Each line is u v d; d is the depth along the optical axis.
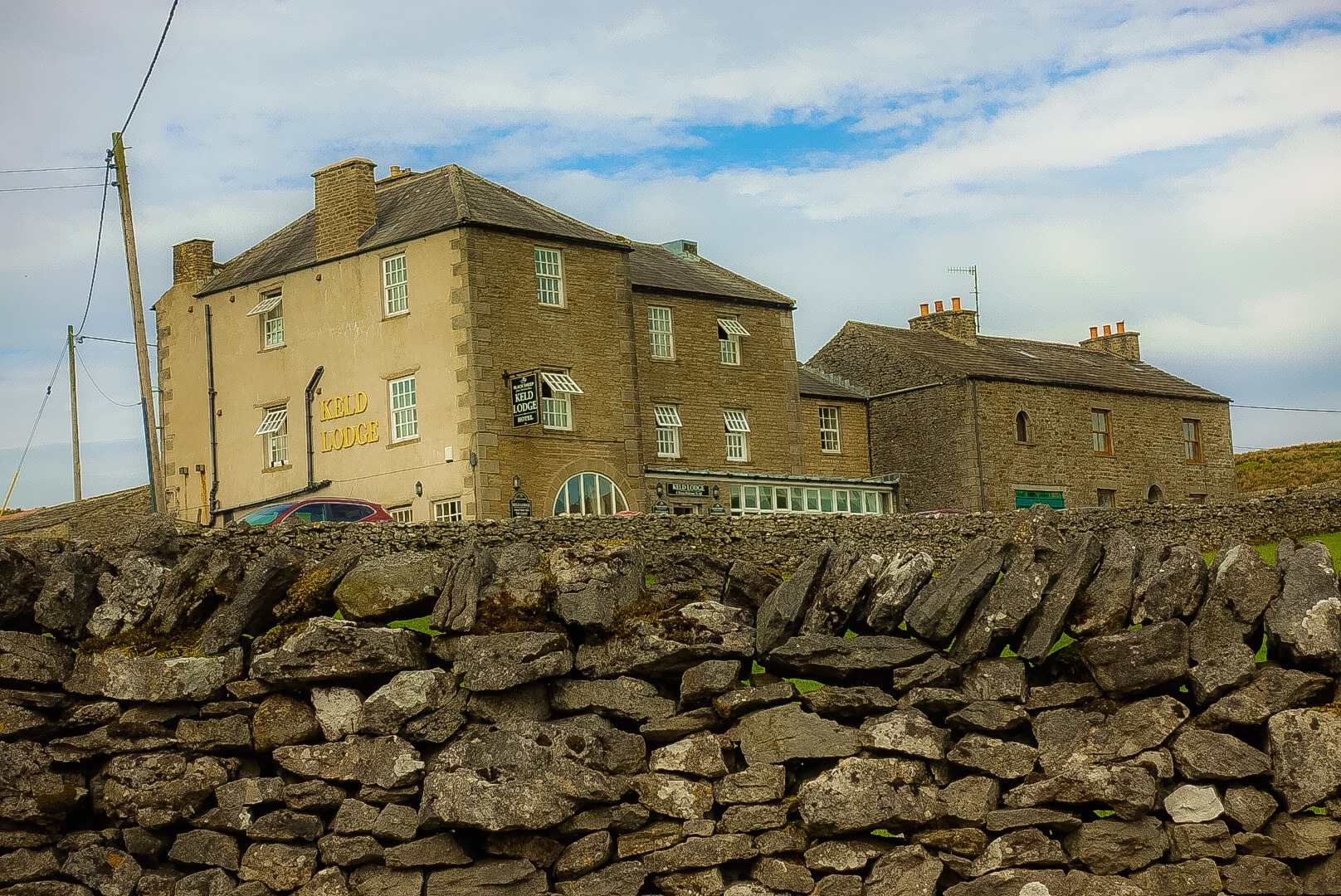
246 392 45.56
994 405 53.94
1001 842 9.49
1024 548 10.27
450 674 10.00
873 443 56.25
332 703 9.97
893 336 57.56
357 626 10.05
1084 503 56.38
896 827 9.65
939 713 10.01
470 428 39.38
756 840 9.73
